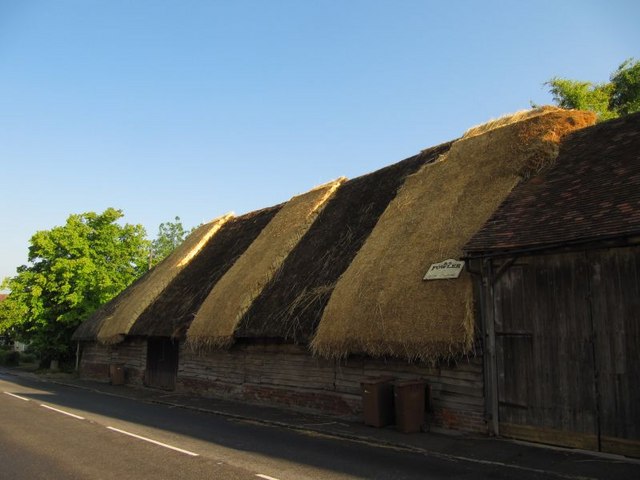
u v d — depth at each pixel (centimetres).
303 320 1348
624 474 712
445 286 1049
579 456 812
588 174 1041
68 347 3588
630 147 1050
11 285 3525
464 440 963
